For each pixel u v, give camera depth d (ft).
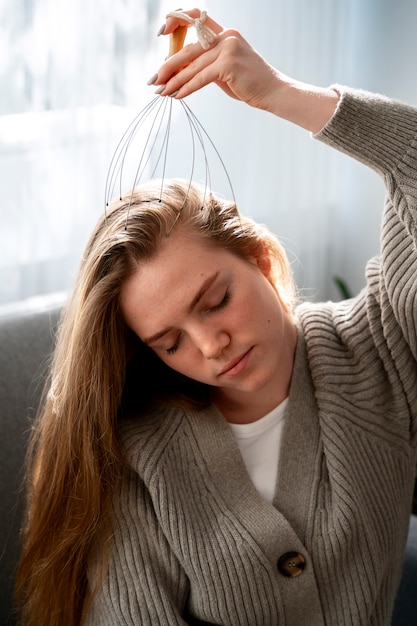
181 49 3.13
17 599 3.93
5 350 4.07
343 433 3.45
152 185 3.40
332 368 3.52
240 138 6.02
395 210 3.23
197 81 3.08
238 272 3.18
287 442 3.49
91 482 3.37
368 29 6.35
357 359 3.54
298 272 6.73
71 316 3.41
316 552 3.37
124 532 3.37
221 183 6.02
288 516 3.42
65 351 3.44
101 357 3.30
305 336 3.63
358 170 6.69
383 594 3.60
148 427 3.49
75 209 5.34
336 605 3.43
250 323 3.15
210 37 3.06
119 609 3.29
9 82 4.95
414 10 6.00
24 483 4.04
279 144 6.24
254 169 6.19
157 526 3.36
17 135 5.06
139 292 3.14
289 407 3.50
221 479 3.43
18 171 5.12
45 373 4.16
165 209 3.19
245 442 3.54
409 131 3.17
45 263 5.37
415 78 6.11
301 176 6.47
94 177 5.36
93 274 3.22
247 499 3.40
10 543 4.00
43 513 3.48
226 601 3.29
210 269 3.12
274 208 6.40
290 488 3.45
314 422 3.51
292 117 3.21
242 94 3.15
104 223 3.32
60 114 5.15
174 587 3.36
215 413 3.51
